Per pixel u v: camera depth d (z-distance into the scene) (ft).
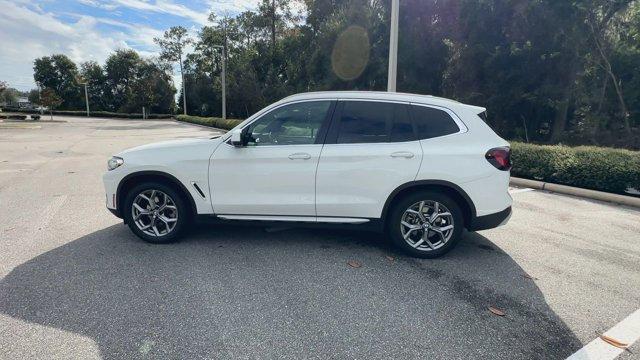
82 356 9.12
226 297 11.91
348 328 10.48
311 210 15.02
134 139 72.69
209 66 208.54
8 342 9.57
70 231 17.52
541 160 29.66
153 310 11.10
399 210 14.80
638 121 58.44
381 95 15.03
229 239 16.71
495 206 14.52
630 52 54.13
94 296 11.79
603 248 16.71
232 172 15.06
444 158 14.26
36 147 55.88
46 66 282.56
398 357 9.37
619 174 25.12
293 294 12.18
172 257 14.74
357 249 15.90
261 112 15.17
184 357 9.18
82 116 235.81
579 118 63.05
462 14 64.03
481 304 11.89
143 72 281.95
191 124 142.82
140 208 15.81
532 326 10.80
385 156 14.44
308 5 123.75
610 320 11.20
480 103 65.00
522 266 14.70
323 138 14.85
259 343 9.76
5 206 21.90
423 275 13.71
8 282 12.57
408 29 74.95
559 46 55.62
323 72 95.91
